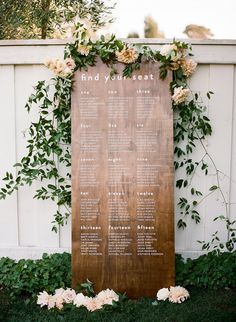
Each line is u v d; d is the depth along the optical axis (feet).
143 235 9.66
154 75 9.59
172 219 9.62
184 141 10.30
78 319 8.52
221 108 10.14
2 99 10.25
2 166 10.46
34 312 8.84
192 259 10.50
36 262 10.23
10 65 10.10
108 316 8.64
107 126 9.64
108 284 9.62
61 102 9.98
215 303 9.11
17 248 10.61
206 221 10.49
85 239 9.67
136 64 9.54
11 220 10.59
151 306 9.06
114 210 9.66
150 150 9.63
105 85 9.61
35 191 10.51
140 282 9.62
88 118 9.63
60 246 10.65
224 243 10.51
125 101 9.61
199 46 9.87
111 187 9.67
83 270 9.64
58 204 10.29
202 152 10.30
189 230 10.54
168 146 9.61
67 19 15.87
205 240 10.54
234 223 10.48
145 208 9.66
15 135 10.37
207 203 10.43
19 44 9.94
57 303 9.04
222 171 10.33
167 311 8.79
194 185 10.41
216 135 10.24
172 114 9.59
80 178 9.67
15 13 14.56
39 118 10.28
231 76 10.04
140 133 9.62
